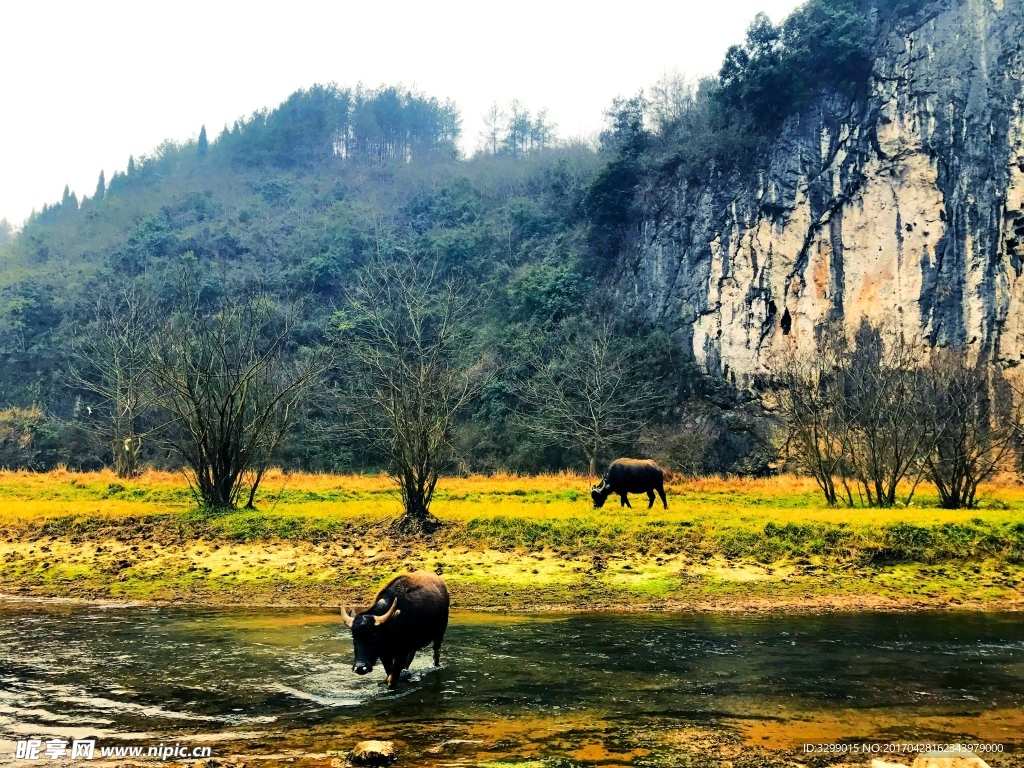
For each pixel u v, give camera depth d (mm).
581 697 8516
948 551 15727
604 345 43031
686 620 12266
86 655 10086
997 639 11102
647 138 58281
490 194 75625
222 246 72438
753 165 48469
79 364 53031
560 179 69062
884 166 43312
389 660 8805
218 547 16672
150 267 67875
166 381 20875
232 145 108562
